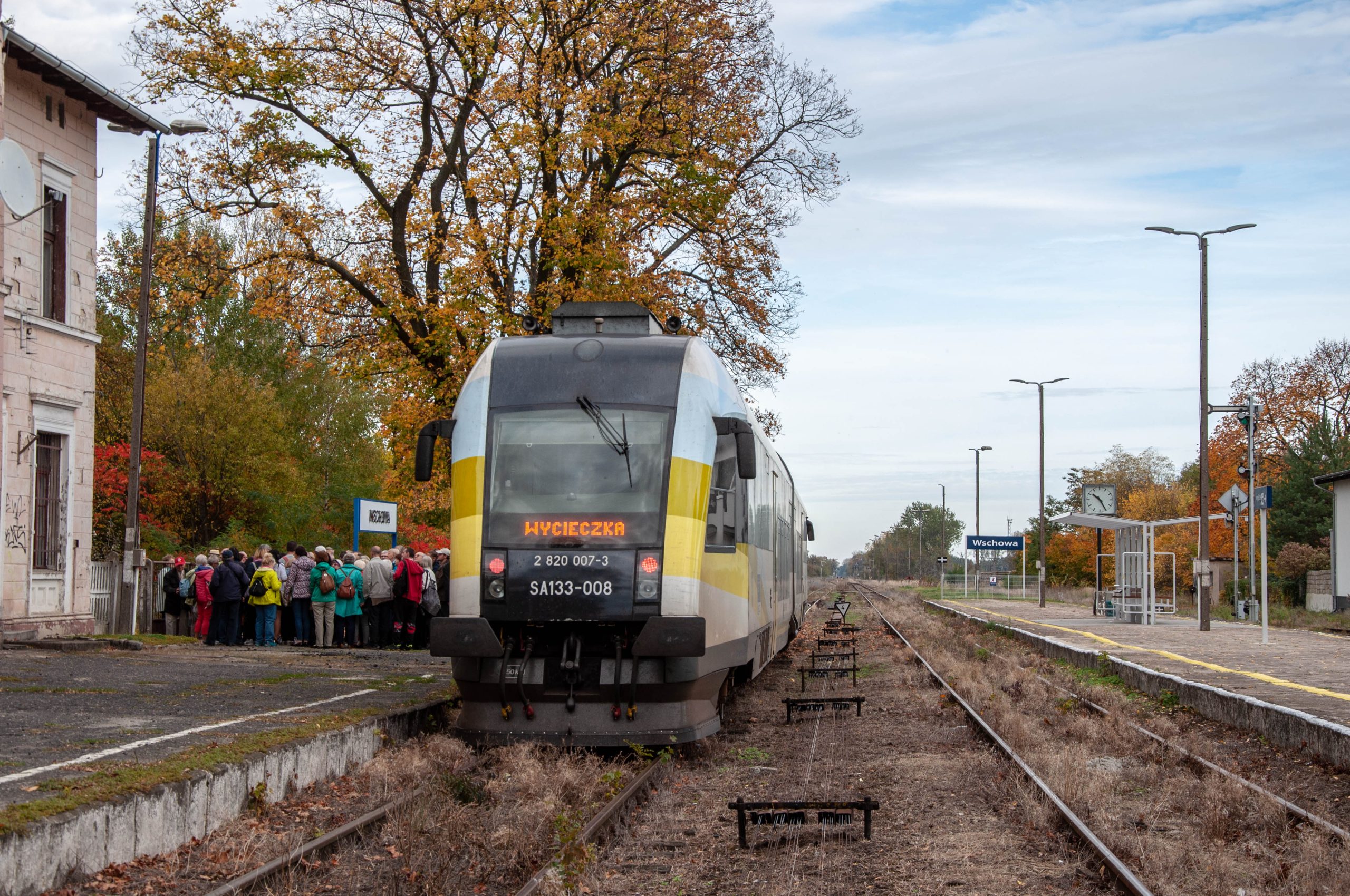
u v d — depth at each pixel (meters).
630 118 25.42
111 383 43.66
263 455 42.09
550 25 25.17
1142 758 11.40
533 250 24.91
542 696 10.93
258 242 26.91
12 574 19.05
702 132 26.92
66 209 20.86
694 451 11.47
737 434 11.55
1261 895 6.70
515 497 11.27
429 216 24.31
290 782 9.01
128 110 21.91
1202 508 29.02
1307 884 6.70
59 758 8.12
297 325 25.95
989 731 12.18
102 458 38.09
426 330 25.53
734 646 12.34
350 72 25.84
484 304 23.52
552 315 12.86
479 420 11.68
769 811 8.45
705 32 26.42
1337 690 14.48
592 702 10.89
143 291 23.42
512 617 10.92
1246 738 12.40
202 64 25.28
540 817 7.82
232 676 14.72
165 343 47.38
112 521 37.78
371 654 19.69
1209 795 8.99
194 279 26.19
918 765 11.05
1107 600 36.78
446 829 7.38
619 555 10.97
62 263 20.80
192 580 22.78
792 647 28.27
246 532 41.38
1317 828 7.89
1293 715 11.36
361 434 48.62
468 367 23.91
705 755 11.68
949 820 8.59
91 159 21.67
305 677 14.89
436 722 12.38
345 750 10.11
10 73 19.34
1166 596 55.09
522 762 9.80
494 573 11.02
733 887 6.89
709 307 27.61
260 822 8.10
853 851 7.68
